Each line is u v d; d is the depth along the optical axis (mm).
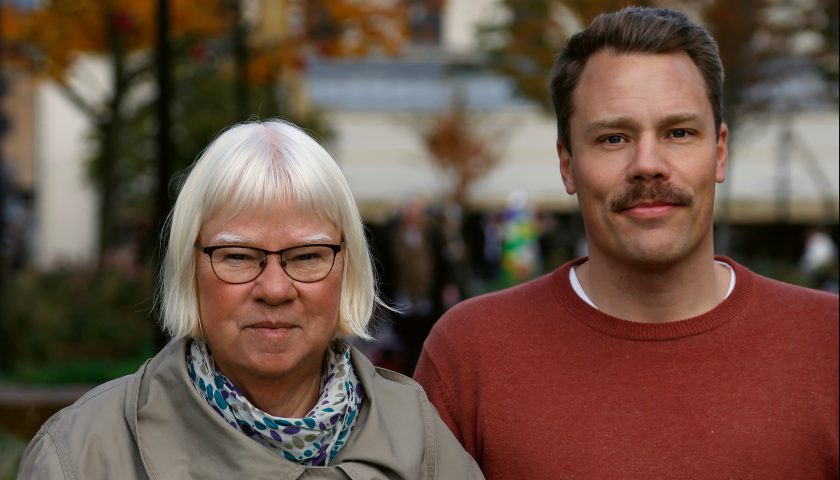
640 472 2584
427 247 10250
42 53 13180
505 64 16797
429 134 27469
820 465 2570
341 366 2539
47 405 6773
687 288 2668
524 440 2701
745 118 15930
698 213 2617
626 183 2609
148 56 14617
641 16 2676
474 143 27422
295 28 13219
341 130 28344
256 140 2408
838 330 2670
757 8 13633
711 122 2660
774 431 2562
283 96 13781
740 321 2666
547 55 16078
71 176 27750
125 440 2363
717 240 14984
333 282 2434
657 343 2660
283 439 2379
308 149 2422
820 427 2572
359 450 2451
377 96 29766
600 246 2693
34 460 2354
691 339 2652
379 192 27781
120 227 23047
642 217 2600
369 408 2545
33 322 10070
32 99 27531
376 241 10586
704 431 2580
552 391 2715
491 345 2828
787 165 23844
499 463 2730
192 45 12633
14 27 12625
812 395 2596
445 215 10641
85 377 8703
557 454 2656
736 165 25156
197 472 2346
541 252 23781
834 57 14781
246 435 2377
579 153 2701
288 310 2385
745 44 13797
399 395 2639
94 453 2328
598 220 2668
